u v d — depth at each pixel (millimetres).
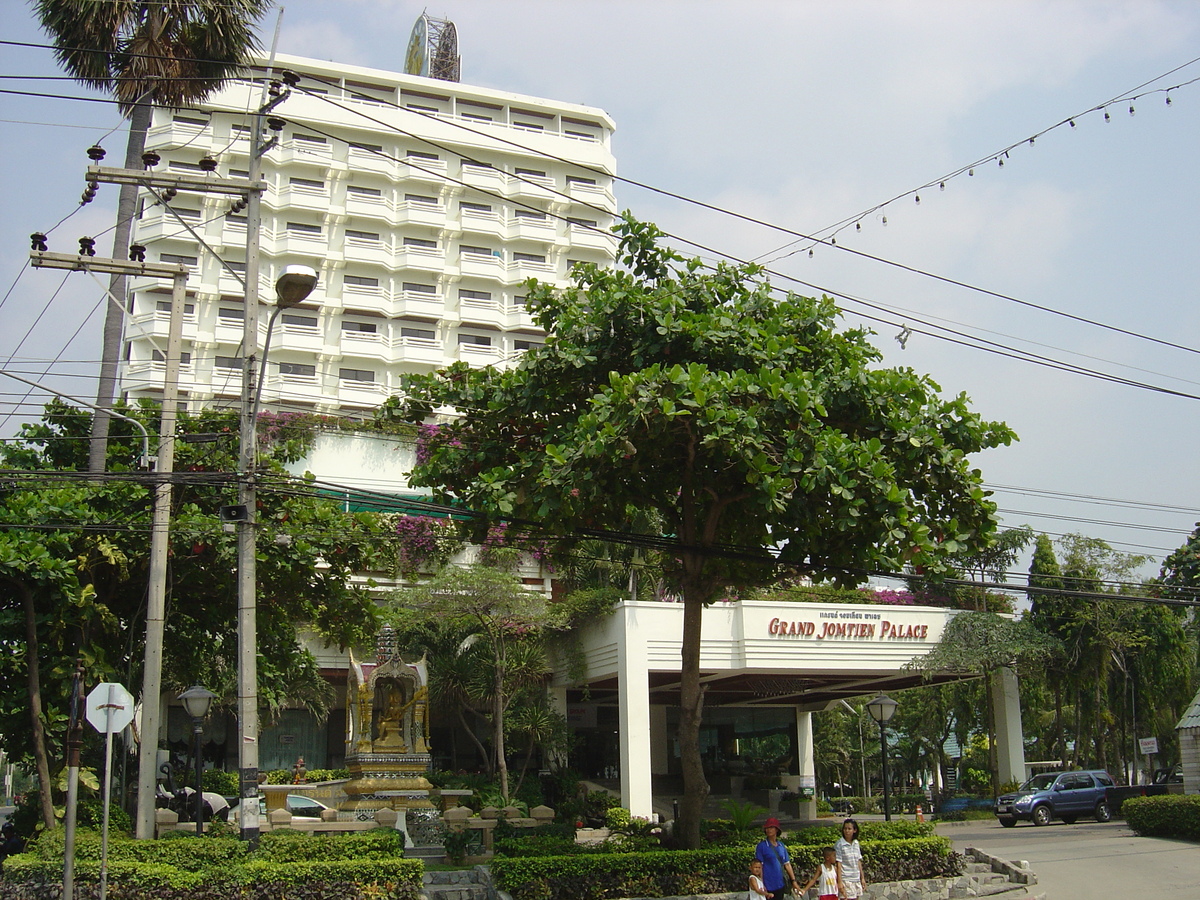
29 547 18359
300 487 19719
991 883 19938
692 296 17844
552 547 19547
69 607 19266
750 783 43656
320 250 61719
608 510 18688
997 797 37938
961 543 16781
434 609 33031
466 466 18609
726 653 33625
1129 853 24375
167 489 19047
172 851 16531
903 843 19484
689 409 15188
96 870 15602
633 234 18062
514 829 21344
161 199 18781
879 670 34594
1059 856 24125
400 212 64000
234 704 32406
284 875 16016
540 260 67438
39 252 19281
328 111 62938
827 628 34156
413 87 65625
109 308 23125
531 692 37188
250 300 17516
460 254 64812
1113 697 41312
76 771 13766
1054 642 35688
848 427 17500
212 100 59969
